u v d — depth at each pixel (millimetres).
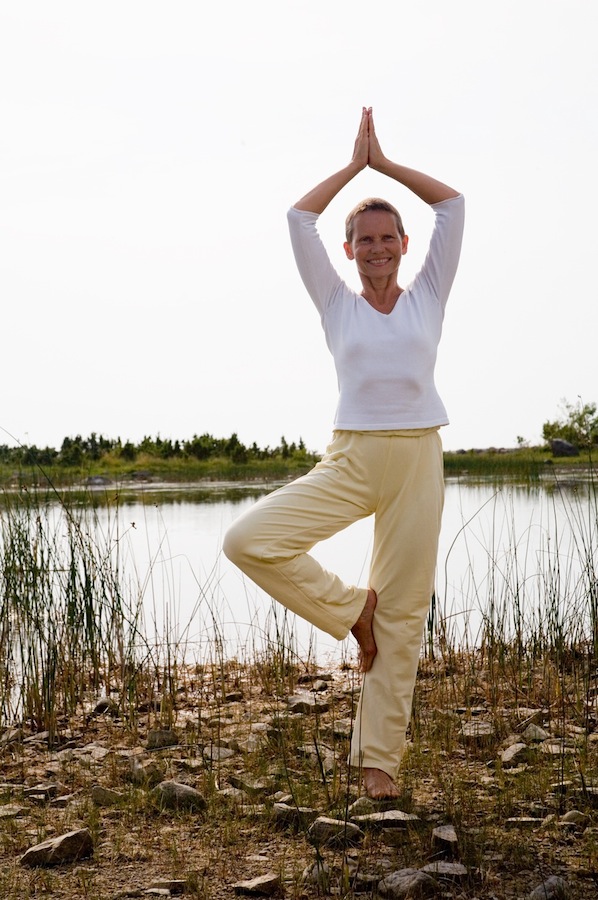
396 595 3238
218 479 22234
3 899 2559
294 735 3963
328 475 3186
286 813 3051
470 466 21203
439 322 3266
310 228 3264
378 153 3293
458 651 5707
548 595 6184
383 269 3191
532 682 4867
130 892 2590
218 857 2814
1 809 3197
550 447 22641
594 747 3736
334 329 3258
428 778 3494
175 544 9617
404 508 3197
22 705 4453
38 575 5301
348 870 2645
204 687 5047
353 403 3182
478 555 8586
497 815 3066
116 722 4402
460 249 3266
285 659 5566
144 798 3264
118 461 23281
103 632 5633
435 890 2549
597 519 5898
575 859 2752
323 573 3203
